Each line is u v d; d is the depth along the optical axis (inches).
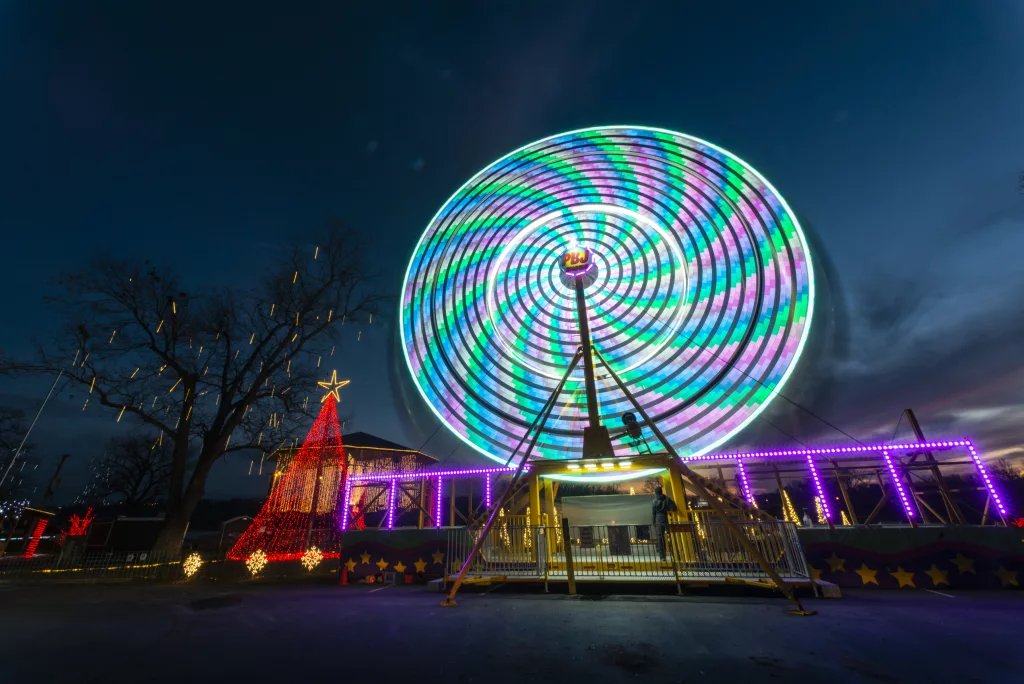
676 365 868.0
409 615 319.6
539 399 887.7
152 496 1686.8
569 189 1072.2
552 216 1084.5
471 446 837.2
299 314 886.4
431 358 935.0
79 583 587.2
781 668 195.3
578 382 916.0
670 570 397.7
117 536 1098.7
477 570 434.9
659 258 1000.9
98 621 323.6
